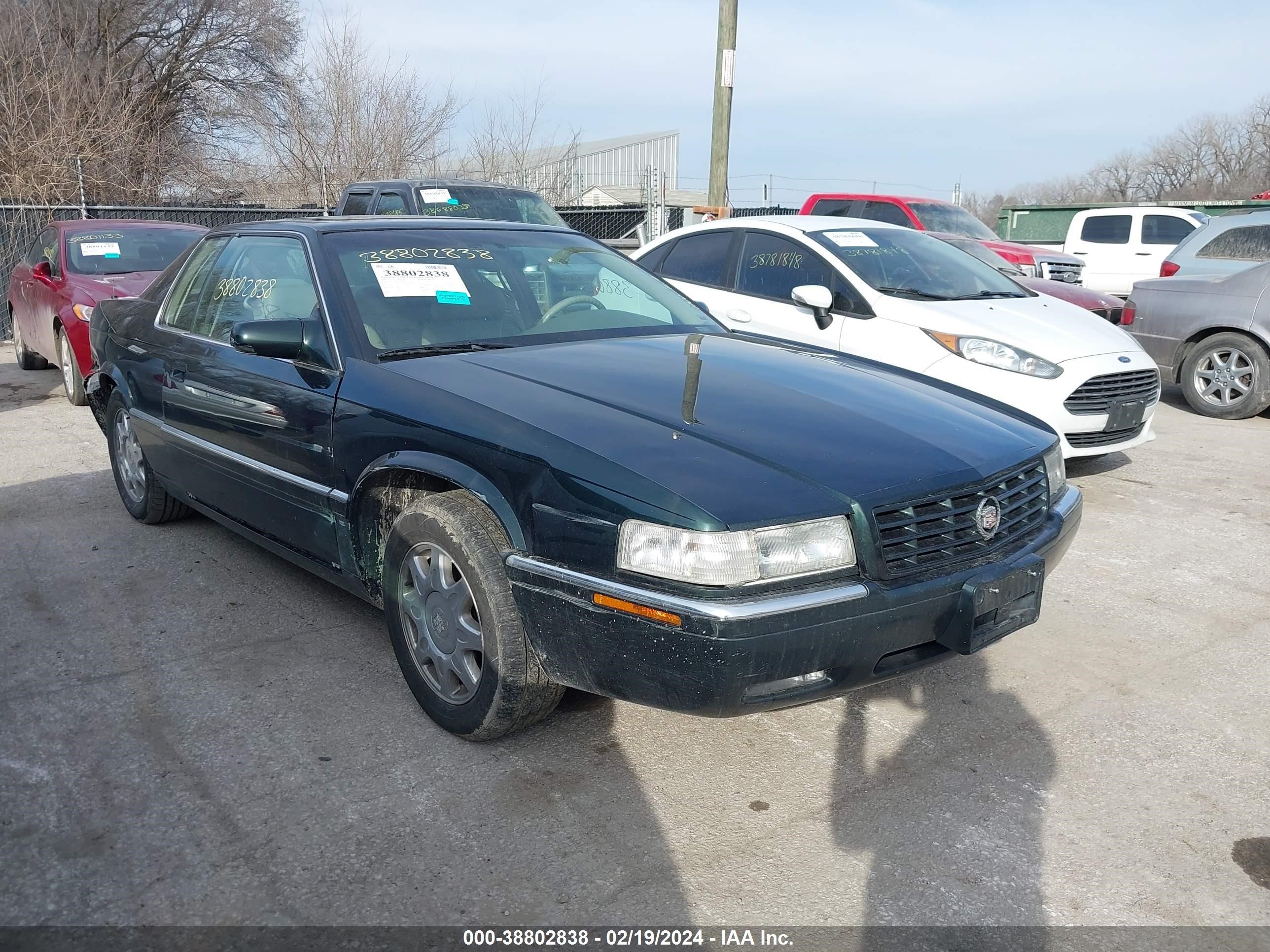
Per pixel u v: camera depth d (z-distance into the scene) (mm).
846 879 2461
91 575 4426
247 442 3801
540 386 3068
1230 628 4027
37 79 16984
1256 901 2404
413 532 3014
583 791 2811
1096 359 5754
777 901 2377
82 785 2811
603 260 4402
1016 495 2984
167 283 4820
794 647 2432
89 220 9508
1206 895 2422
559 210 15438
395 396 3145
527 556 2707
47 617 3965
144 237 9023
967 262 6984
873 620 2518
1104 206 20125
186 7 22875
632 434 2721
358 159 19344
